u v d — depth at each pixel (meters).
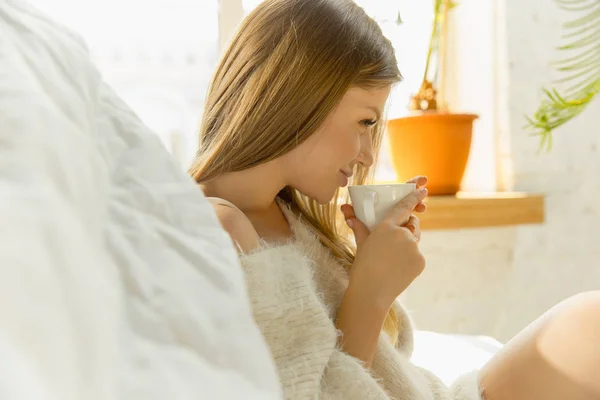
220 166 0.80
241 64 0.82
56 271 0.25
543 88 1.85
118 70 1.80
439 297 2.00
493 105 2.08
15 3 0.42
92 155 0.35
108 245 0.32
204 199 0.39
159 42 1.83
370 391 0.67
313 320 0.67
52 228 0.26
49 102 0.33
